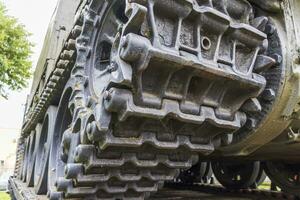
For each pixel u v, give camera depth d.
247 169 5.31
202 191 5.70
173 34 1.64
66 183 2.07
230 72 1.77
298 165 4.39
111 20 2.11
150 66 1.59
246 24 1.87
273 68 2.06
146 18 1.55
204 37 1.76
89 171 1.99
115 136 1.75
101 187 2.13
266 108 2.07
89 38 2.30
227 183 5.60
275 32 2.08
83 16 2.35
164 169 2.24
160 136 1.88
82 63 2.35
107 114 1.63
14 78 18.64
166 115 1.72
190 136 2.00
